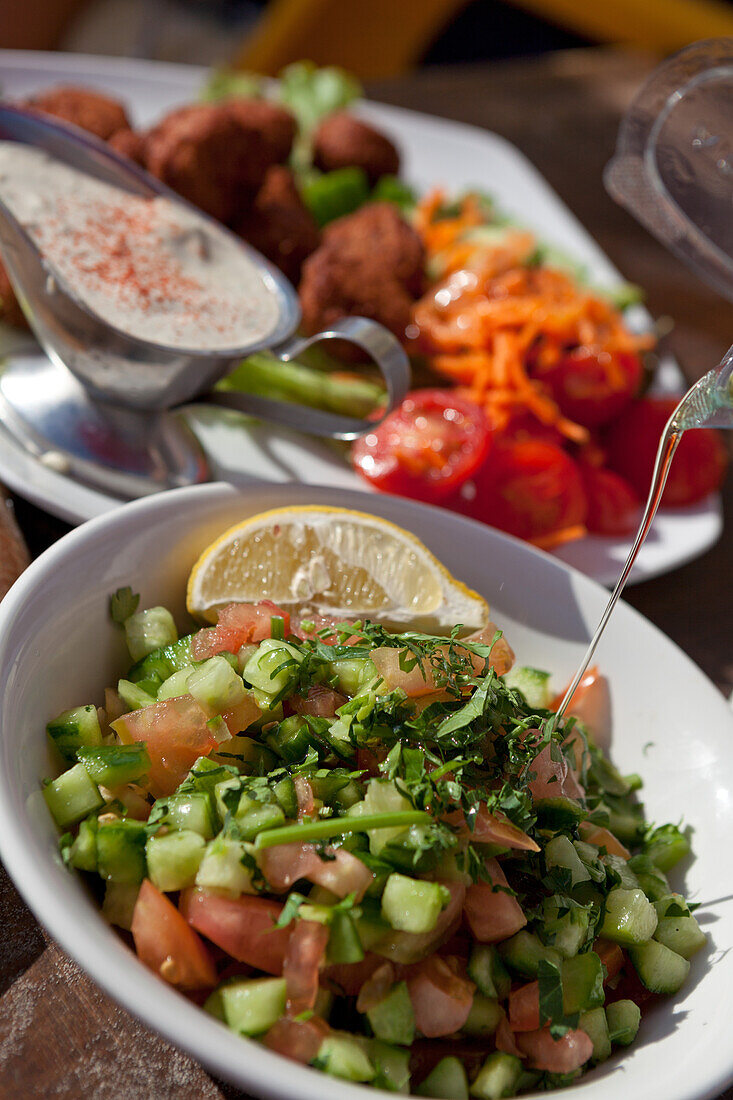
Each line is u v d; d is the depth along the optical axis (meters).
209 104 0.58
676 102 0.49
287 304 0.48
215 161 0.55
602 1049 0.35
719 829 0.39
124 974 0.31
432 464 0.50
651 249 0.70
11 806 0.33
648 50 0.94
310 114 0.68
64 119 0.56
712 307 0.66
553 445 0.52
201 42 1.13
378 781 0.35
